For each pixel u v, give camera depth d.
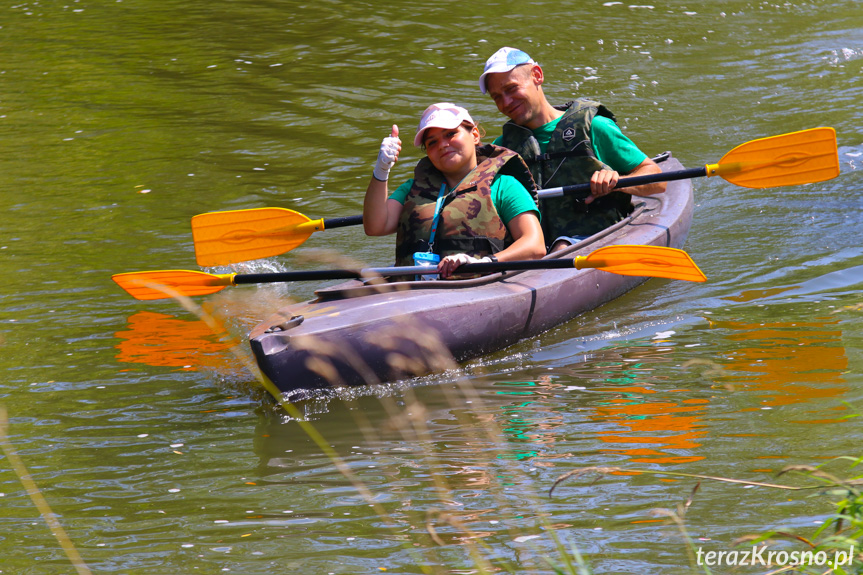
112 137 28.27
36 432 11.91
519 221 15.62
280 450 11.25
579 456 10.52
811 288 16.06
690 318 15.32
